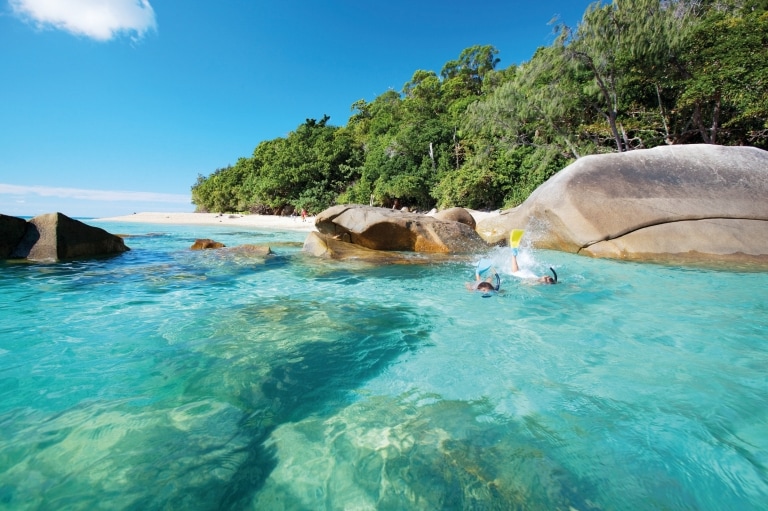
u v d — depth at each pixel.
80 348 3.15
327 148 38.03
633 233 7.46
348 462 1.77
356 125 47.16
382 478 1.67
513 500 1.53
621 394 2.37
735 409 2.17
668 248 7.17
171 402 2.29
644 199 7.63
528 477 1.66
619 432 1.98
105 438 1.92
